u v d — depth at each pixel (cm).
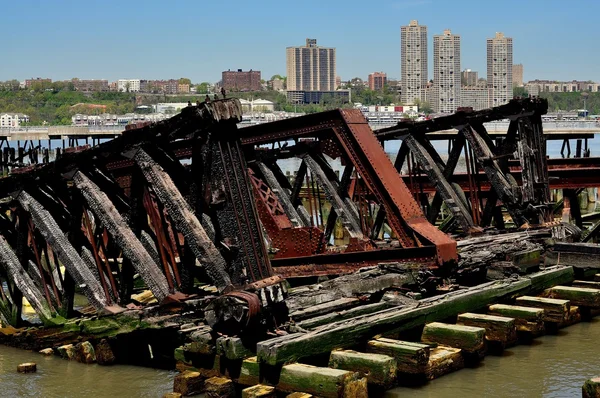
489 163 1977
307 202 3612
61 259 1488
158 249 1357
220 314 1191
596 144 12769
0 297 1669
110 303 1458
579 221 2391
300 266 1599
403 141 2108
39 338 1561
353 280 1478
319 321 1322
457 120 2006
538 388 1273
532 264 1766
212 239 1302
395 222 1608
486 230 1991
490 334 1464
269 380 1172
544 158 1994
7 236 1678
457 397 1231
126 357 1481
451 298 1479
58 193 1530
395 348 1274
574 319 1695
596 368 1372
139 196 1380
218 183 1206
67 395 1305
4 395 1309
